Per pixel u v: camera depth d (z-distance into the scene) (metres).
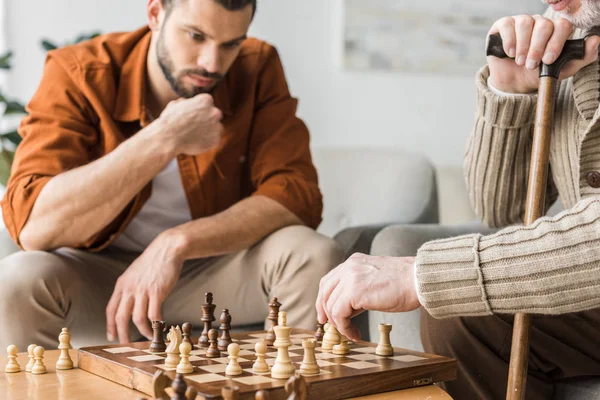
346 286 1.04
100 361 1.07
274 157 1.93
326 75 3.42
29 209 1.68
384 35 3.42
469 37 3.45
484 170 1.44
